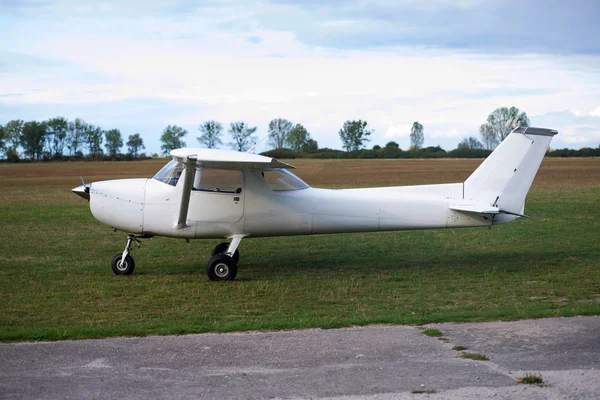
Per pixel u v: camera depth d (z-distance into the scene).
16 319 7.18
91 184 10.17
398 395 4.49
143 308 7.81
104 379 4.89
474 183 10.38
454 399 4.40
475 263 11.04
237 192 9.81
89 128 127.69
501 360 5.23
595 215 18.25
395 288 8.94
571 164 65.12
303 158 103.19
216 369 5.11
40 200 26.73
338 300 8.16
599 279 9.37
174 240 14.31
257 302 8.09
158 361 5.34
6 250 12.95
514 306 7.52
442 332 6.16
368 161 88.06
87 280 9.70
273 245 13.51
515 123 112.88
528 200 23.30
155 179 10.08
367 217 10.14
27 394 4.58
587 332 6.04
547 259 11.33
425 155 106.38
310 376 4.91
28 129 121.06
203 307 7.84
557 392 4.50
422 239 14.22
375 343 5.80
